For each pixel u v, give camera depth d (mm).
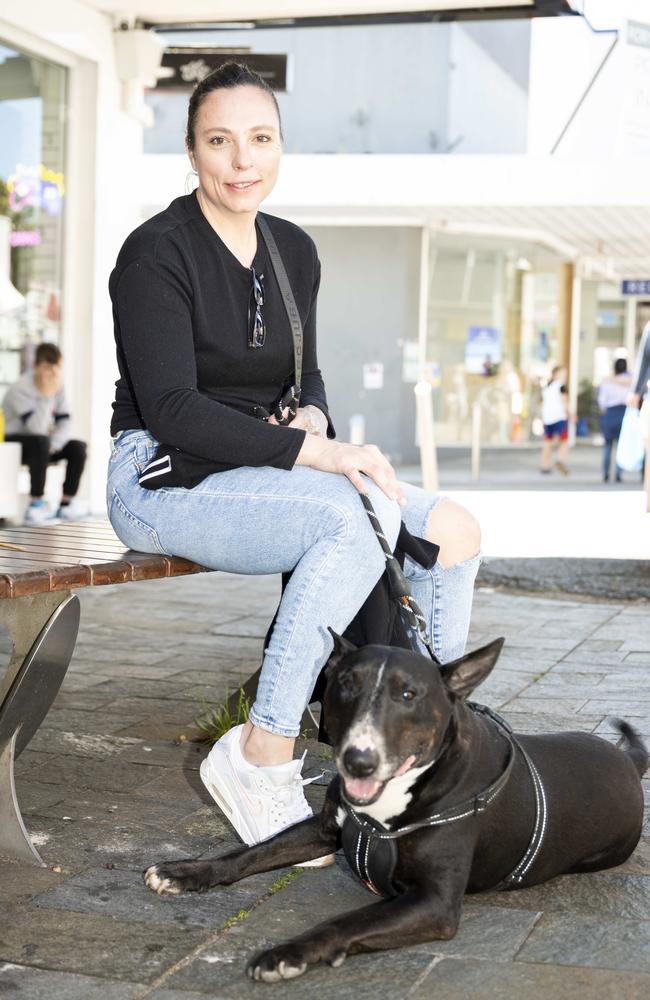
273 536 3059
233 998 2328
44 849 3121
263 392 3465
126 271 3162
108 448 10375
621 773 3031
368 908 2518
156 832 3264
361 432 18891
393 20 9664
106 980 2395
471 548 3404
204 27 10141
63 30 9375
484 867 2725
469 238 21750
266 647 3109
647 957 2521
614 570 8023
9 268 9406
